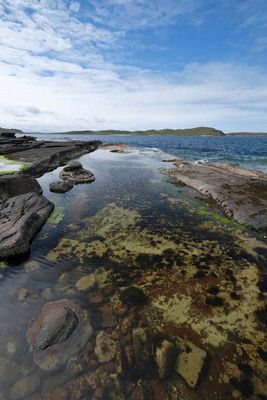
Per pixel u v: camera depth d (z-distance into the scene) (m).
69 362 1.56
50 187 5.76
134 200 5.12
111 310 2.02
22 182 4.83
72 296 2.18
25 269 2.61
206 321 1.93
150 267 2.68
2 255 2.74
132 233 3.53
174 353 1.65
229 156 14.05
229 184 5.74
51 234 3.45
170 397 1.39
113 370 1.52
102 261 2.79
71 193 5.56
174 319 1.95
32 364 1.55
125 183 6.69
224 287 2.35
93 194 5.52
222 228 3.75
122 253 2.97
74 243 3.20
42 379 1.46
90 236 3.41
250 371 1.54
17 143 14.21
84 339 1.71
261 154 15.27
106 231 3.58
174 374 1.50
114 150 16.80
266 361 1.61
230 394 1.41
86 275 2.51
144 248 3.10
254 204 4.42
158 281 2.43
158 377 1.49
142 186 6.36
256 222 3.81
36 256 2.87
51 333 1.69
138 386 1.44
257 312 2.04
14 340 1.72
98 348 1.66
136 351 1.65
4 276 2.47
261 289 2.32
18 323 1.87
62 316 1.82
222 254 2.96
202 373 1.52
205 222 3.98
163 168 9.16
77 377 1.48
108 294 2.22
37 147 13.18
